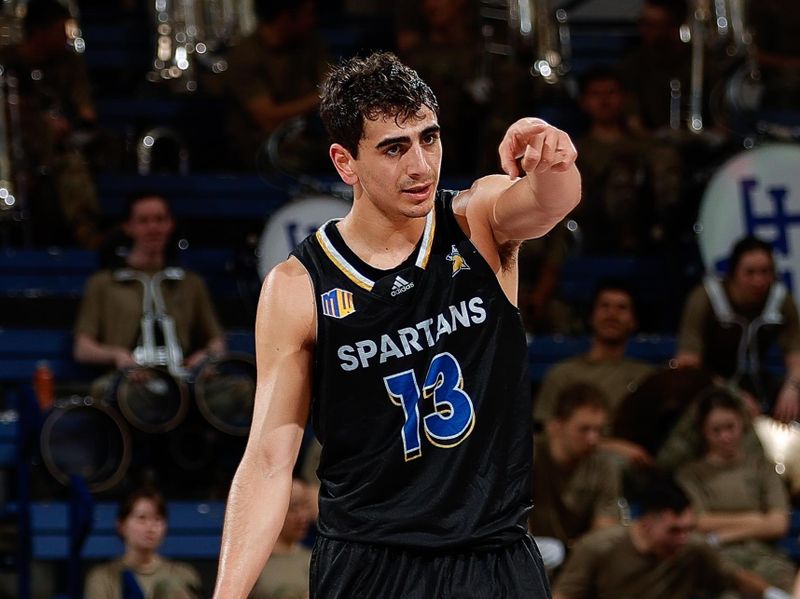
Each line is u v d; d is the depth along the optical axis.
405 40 25.00
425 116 7.65
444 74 24.52
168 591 17.19
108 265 21.48
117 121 25.95
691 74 25.28
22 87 23.11
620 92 24.03
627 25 29.39
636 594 17.70
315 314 7.94
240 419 19.22
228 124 24.95
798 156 22.30
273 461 7.93
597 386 20.44
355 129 7.67
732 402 19.36
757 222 22.12
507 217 7.87
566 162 7.40
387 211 7.86
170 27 25.78
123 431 18.50
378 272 7.94
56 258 22.62
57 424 18.30
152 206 20.88
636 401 19.80
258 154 24.33
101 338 20.78
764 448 19.59
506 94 24.03
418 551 7.92
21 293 22.34
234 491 7.93
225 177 24.38
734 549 18.84
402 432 7.92
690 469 19.38
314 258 8.03
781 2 26.20
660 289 23.80
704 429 19.33
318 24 28.22
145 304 20.72
